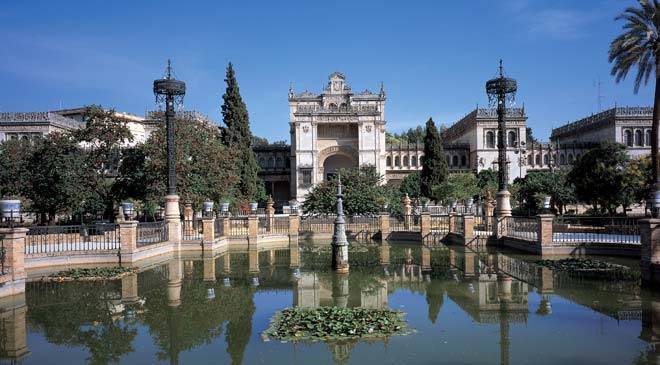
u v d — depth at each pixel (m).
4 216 15.67
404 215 34.56
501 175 28.20
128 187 33.31
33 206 32.00
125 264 20.66
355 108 67.50
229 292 14.98
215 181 33.81
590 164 36.38
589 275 16.55
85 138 33.06
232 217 32.06
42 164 30.78
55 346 9.89
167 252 25.06
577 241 22.25
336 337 9.89
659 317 11.21
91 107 33.25
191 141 33.53
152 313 12.39
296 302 13.51
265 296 14.36
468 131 75.44
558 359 8.66
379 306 12.85
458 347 9.32
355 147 68.81
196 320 11.68
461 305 12.75
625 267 18.00
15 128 54.38
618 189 34.75
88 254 20.41
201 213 36.44
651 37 29.14
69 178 30.72
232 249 28.39
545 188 43.03
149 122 50.69
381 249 27.22
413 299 13.65
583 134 75.56
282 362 8.65
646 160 35.34
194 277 17.81
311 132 67.00
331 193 38.31
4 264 14.35
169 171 26.25
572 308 12.14
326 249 28.09
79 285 16.06
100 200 33.28
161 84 25.67
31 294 14.70
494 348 9.26
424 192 60.00
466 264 20.28
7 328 11.16
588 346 9.31
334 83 76.00
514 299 13.30
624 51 30.70
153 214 37.28
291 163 70.31
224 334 10.51
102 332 10.81
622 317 11.27
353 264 21.05
